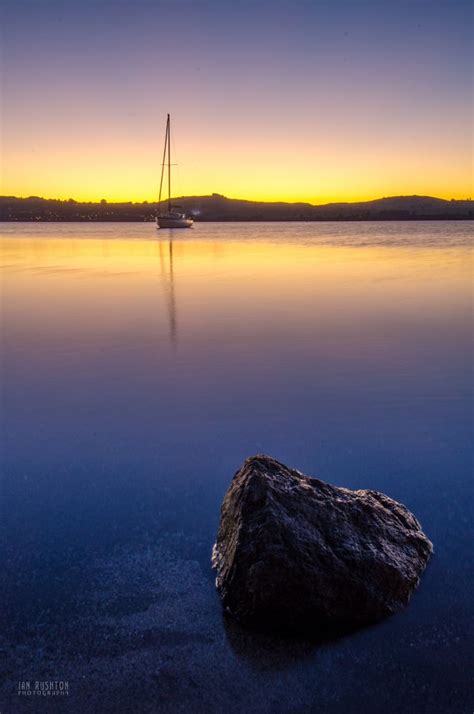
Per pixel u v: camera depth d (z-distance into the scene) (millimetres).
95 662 2588
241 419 5801
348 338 9633
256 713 2354
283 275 19312
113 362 8273
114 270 21516
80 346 9375
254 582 2760
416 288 15922
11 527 3723
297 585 2740
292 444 5121
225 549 3119
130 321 11531
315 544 2846
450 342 9211
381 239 47594
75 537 3582
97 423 5750
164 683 2484
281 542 2785
